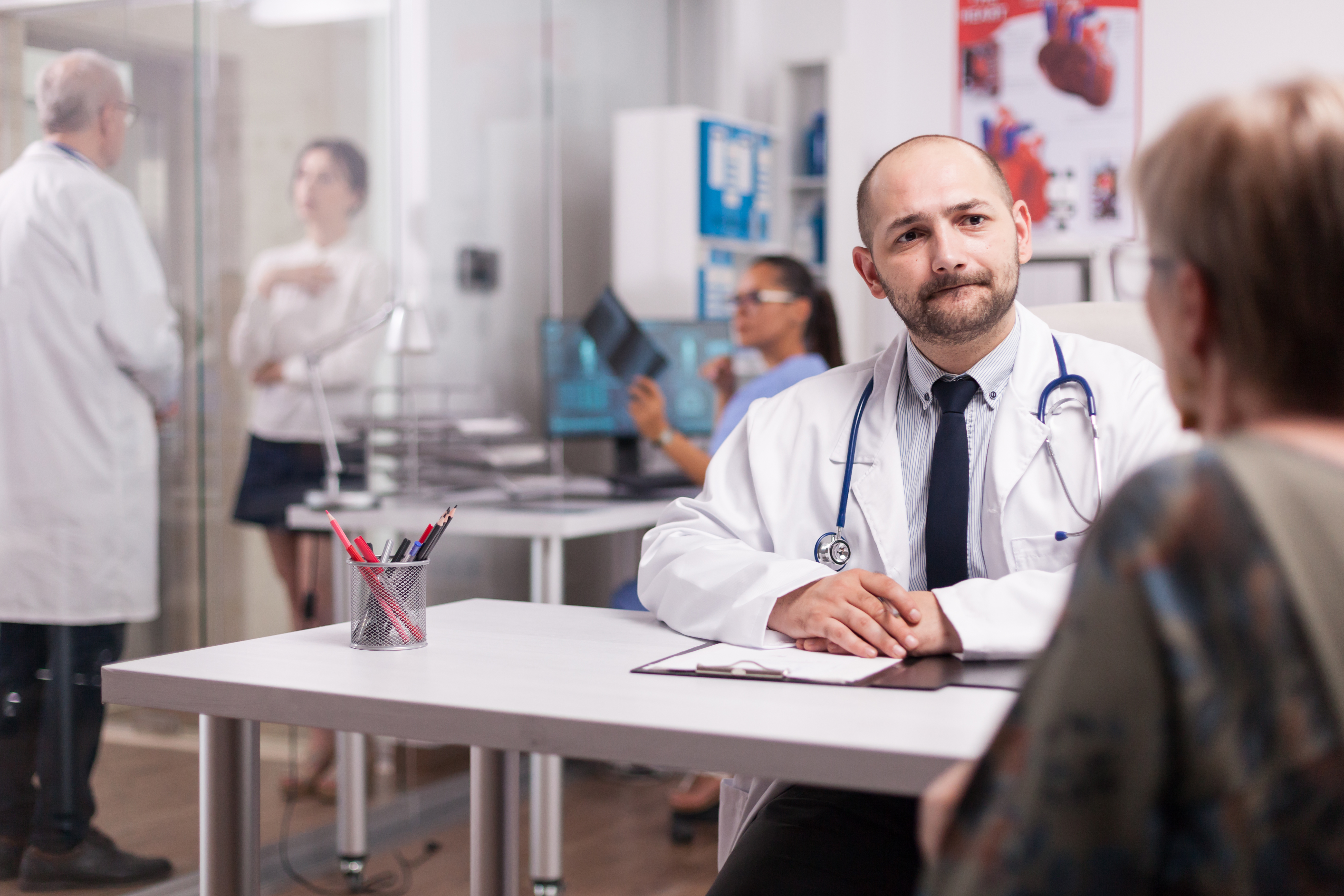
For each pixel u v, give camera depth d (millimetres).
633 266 3777
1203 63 4027
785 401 1512
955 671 1066
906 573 1352
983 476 1357
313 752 2682
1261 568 484
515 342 3473
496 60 3391
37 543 2104
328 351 2867
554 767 2301
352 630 1211
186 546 2342
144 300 2230
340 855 2514
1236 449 523
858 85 4035
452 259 3234
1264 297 548
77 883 2148
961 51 4367
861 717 904
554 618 1387
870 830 1193
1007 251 1310
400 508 2533
